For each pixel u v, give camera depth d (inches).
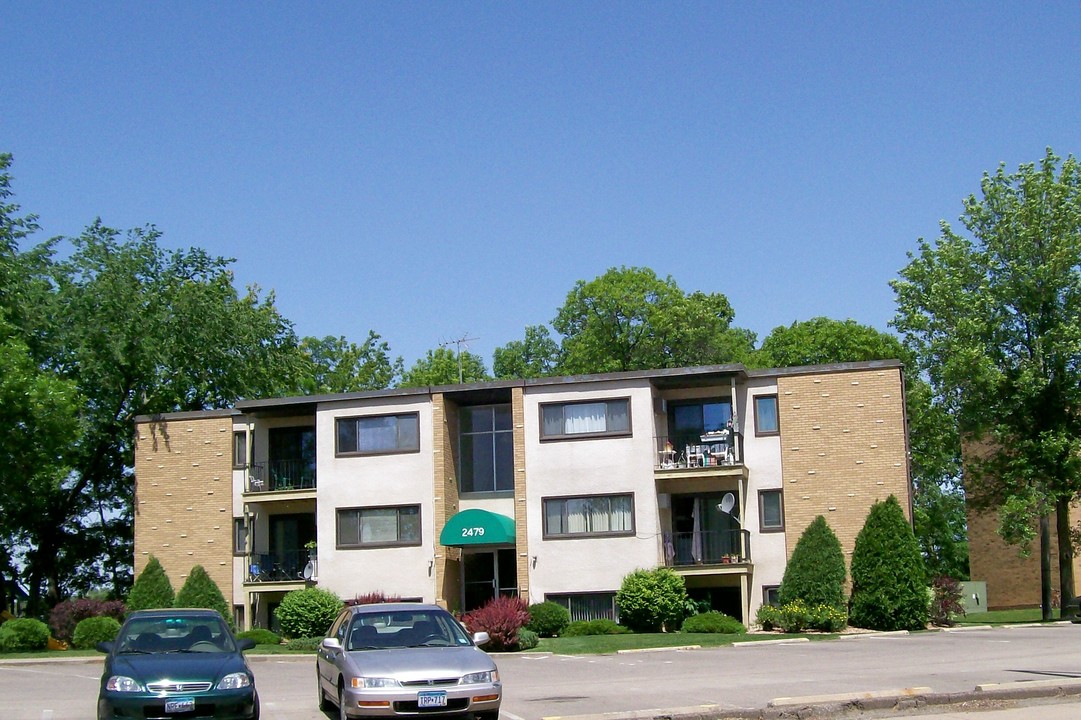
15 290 1750.7
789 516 1515.7
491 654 1203.9
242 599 1665.8
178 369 1927.9
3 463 1582.2
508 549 1606.8
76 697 890.1
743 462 1536.7
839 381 1526.8
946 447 1868.8
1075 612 1622.8
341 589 1569.9
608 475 1519.4
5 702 856.9
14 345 1590.8
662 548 1504.7
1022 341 1675.7
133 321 1873.8
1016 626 1450.5
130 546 2042.3
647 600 1428.4
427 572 1546.5
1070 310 1643.7
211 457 1712.6
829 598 1405.0
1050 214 1658.5
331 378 2834.6
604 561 1498.5
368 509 1582.2
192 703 609.3
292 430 1716.3
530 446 1547.7
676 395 1594.5
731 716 636.7
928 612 1429.6
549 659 1136.8
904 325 1759.4
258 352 2086.6
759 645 1229.1
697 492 1577.3
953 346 1656.0
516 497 1539.1
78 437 1668.3
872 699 657.0
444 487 1565.0
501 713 693.9
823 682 802.2
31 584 1975.9
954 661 933.8
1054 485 1632.6
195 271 2070.6
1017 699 674.8
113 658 653.9
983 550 2315.5
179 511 1706.4
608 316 2479.1
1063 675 783.1
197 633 695.7
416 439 1583.4
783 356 2454.5
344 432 1610.5
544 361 2906.0
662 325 2422.5
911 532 1424.7
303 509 1696.6
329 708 735.7
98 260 1927.9
